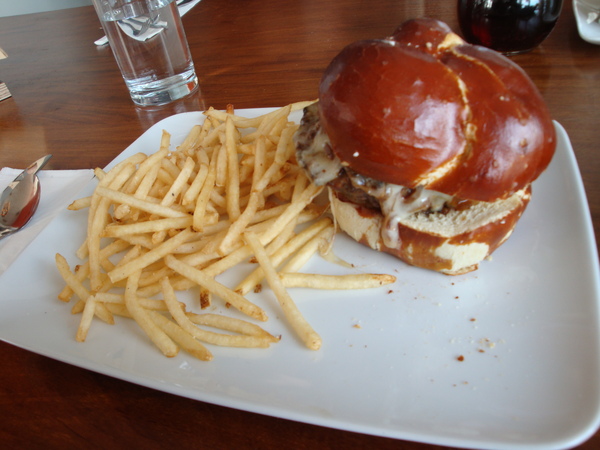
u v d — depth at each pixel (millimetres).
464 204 234
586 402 181
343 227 279
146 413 210
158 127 407
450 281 251
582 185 270
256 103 439
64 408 218
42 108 528
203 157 321
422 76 209
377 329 234
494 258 255
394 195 236
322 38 537
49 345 245
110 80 559
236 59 538
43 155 437
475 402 193
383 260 272
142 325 236
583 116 339
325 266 275
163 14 448
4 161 439
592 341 202
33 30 763
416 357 217
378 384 208
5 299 280
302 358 226
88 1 1029
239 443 192
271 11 647
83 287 262
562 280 233
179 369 225
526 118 209
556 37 451
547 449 166
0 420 216
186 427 201
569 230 253
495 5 396
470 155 209
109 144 434
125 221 308
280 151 288
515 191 219
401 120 208
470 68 212
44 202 367
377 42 223
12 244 332
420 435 176
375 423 185
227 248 261
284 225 267
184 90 482
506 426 179
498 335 219
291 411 191
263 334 230
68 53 656
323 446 187
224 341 230
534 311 225
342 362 221
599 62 400
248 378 217
